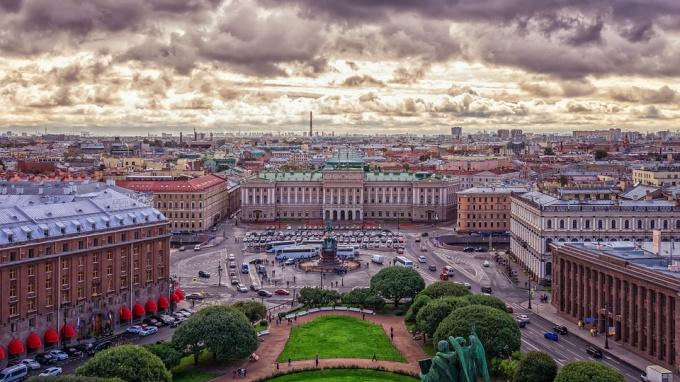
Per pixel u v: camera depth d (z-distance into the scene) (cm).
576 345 19338
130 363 14562
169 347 16875
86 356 18712
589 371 13588
